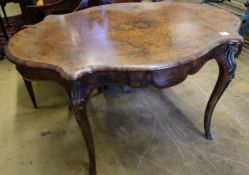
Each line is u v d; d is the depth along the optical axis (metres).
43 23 1.32
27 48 1.04
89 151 1.16
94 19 1.37
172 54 0.95
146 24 1.26
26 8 1.88
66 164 1.32
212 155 1.34
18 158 1.37
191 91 1.89
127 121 1.61
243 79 2.00
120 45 1.04
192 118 1.61
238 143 1.40
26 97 1.92
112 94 1.89
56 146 1.44
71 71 0.85
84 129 1.06
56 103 1.82
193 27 1.19
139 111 1.70
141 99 1.83
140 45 1.03
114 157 1.35
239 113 1.62
